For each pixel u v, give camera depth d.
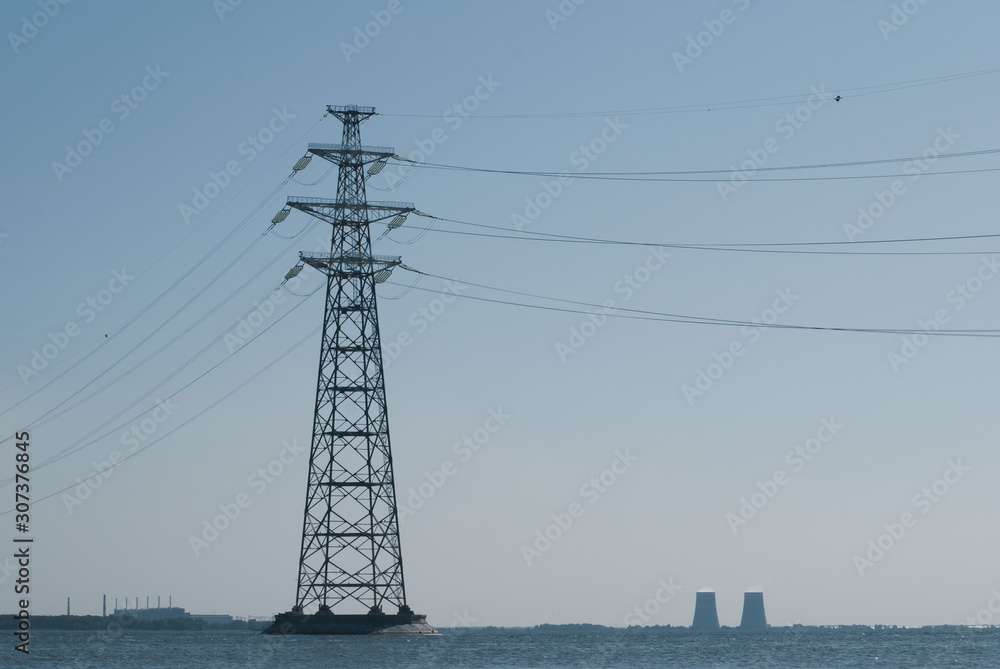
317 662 107.00
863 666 121.06
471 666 106.62
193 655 124.81
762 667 118.00
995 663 126.81
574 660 127.06
